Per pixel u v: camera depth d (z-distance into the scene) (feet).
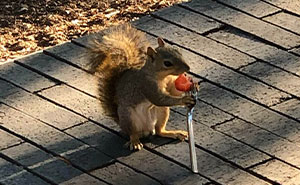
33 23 40.96
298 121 32.07
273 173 29.32
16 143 31.19
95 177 29.40
